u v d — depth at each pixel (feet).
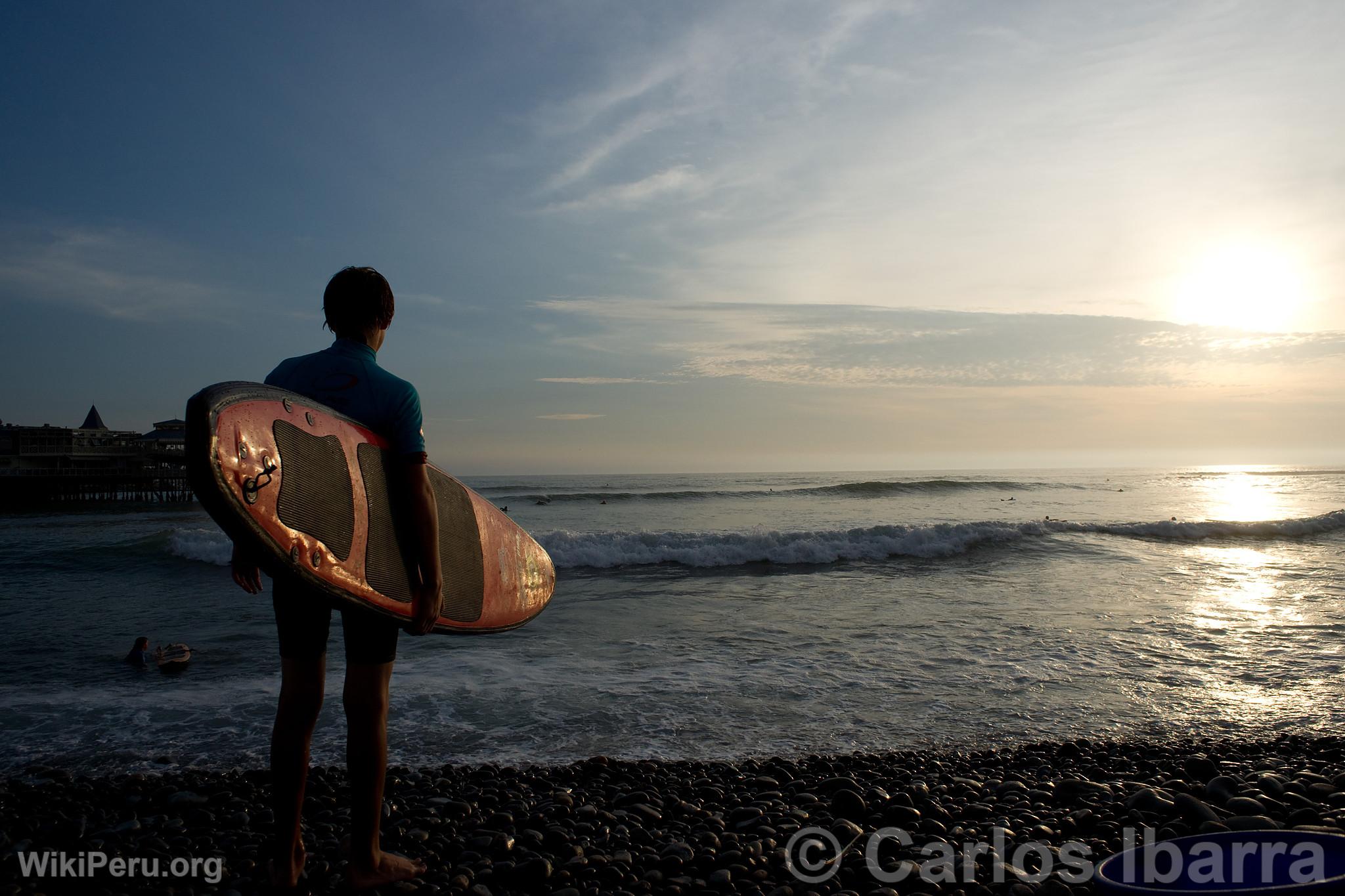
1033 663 20.88
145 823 11.21
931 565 40.88
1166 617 26.50
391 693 18.11
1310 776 12.39
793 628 25.22
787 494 117.19
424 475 7.25
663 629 25.07
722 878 9.12
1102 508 93.76
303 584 6.29
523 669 20.22
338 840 9.99
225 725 16.10
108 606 28.94
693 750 14.88
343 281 7.48
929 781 13.03
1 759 14.28
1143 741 15.33
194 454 5.66
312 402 6.78
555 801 11.93
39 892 8.71
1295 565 39.32
